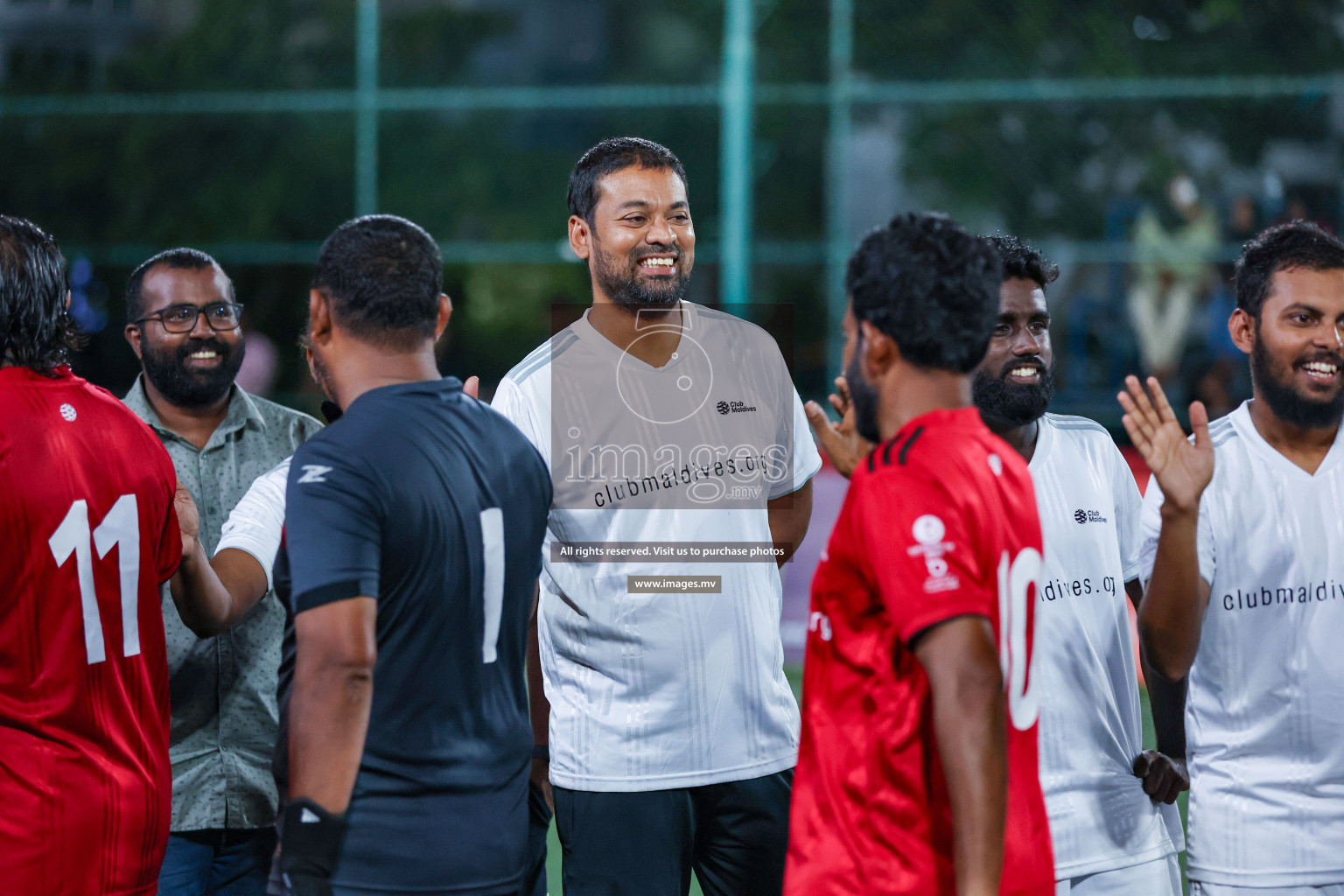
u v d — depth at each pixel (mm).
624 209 4586
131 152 19344
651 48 24859
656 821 4523
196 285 5086
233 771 4965
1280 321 4223
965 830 2980
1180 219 16141
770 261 14953
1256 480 4297
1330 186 15570
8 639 3795
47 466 3859
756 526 4699
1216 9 18188
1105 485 4594
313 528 3377
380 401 3582
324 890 3322
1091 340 15008
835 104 14844
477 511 3590
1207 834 4324
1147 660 4238
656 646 4539
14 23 21516
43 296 4000
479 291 20625
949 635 3006
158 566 4227
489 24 23672
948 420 3240
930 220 3295
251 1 21844
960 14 18328
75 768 3873
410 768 3459
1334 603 4215
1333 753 4203
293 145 20031
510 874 3637
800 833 3375
